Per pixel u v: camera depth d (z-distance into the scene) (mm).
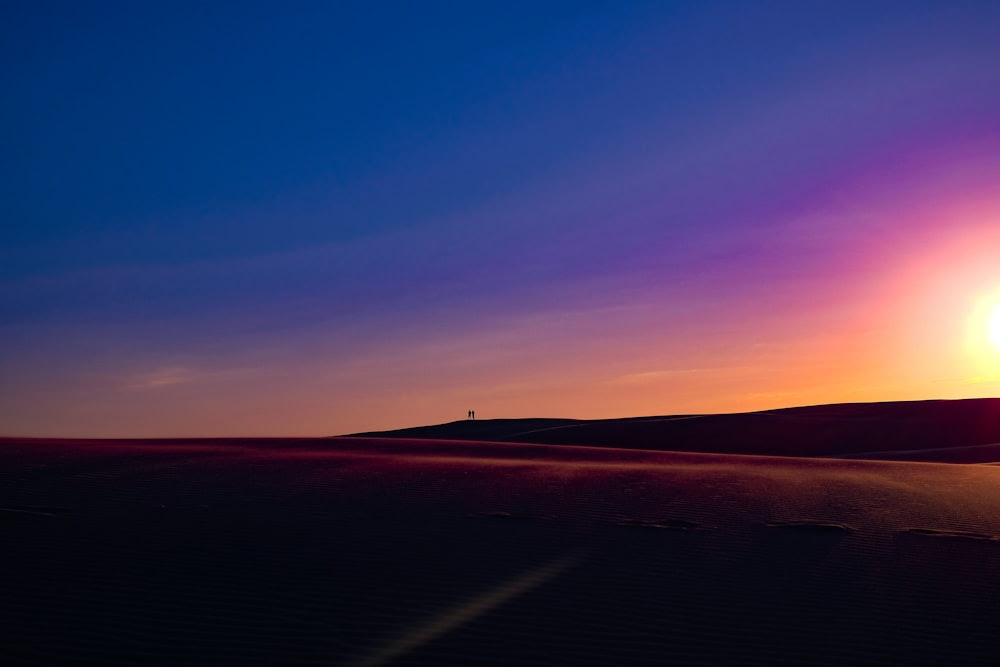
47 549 10281
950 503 16938
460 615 8867
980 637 8891
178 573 9695
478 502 15055
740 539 12758
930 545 12664
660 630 8742
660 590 10023
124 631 7973
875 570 11195
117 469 16922
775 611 9461
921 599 10047
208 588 9250
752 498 16641
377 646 7953
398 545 11430
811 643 8570
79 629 7957
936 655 8383
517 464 22062
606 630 8664
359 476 17766
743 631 8828
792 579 10695
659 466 23156
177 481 15656
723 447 58281
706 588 10188
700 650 8281
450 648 7988
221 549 10734
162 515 12438
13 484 14398
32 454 19094
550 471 20312
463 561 10828
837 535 13211
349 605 8984
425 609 8992
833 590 10289
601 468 21766
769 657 8172
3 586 8914
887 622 9242
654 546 12086
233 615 8523
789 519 14445
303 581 9664
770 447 58125
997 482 21266
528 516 13891
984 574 11133
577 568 10758
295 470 18266
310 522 12500
